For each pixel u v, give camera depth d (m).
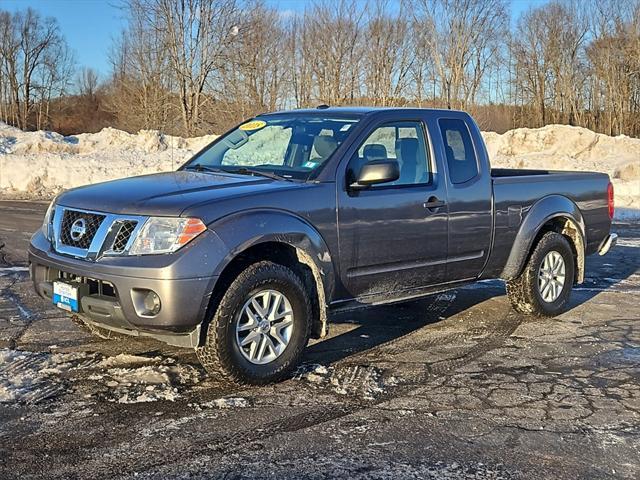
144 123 36.12
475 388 4.80
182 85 32.69
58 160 21.00
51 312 6.59
